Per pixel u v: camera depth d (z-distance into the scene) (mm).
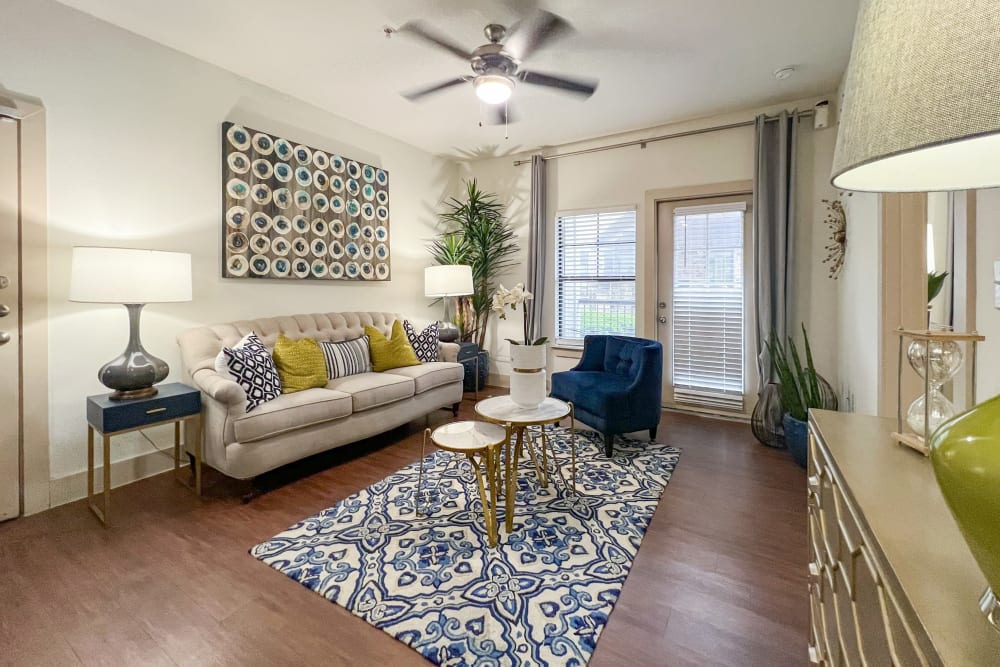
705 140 4016
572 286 4844
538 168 4801
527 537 2086
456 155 5137
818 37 2699
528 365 2371
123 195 2691
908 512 746
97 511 2314
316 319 3676
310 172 3719
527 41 2646
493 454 2072
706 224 4066
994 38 397
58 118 2424
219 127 3158
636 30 2615
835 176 615
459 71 3160
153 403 2338
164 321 2908
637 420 3166
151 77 2791
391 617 1581
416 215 4883
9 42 2254
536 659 1397
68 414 2482
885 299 2010
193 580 1789
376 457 3137
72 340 2498
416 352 3992
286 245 3568
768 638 1476
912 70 459
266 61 3035
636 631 1510
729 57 2928
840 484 909
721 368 4039
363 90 3477
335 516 2295
